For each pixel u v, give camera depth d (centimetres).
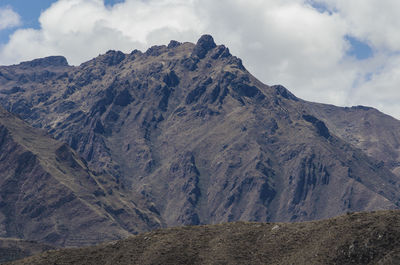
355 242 16738
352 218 18125
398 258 15775
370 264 16150
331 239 17412
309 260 17050
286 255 17962
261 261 18112
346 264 16438
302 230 18888
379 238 16575
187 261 18925
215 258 18700
